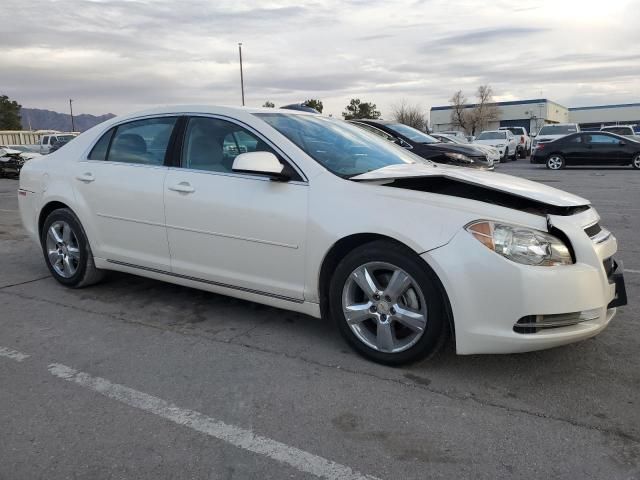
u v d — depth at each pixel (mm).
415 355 3264
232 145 3947
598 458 2490
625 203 10125
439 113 75125
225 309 4488
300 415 2871
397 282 3240
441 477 2375
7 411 2934
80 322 4234
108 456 2537
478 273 2971
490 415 2854
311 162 3609
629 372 3309
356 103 68125
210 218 3891
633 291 4801
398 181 3506
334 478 2375
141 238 4367
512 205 3299
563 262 3008
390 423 2787
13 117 81688
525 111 70750
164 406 2975
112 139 4699
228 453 2557
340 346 3732
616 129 24984
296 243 3529
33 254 6605
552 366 3393
